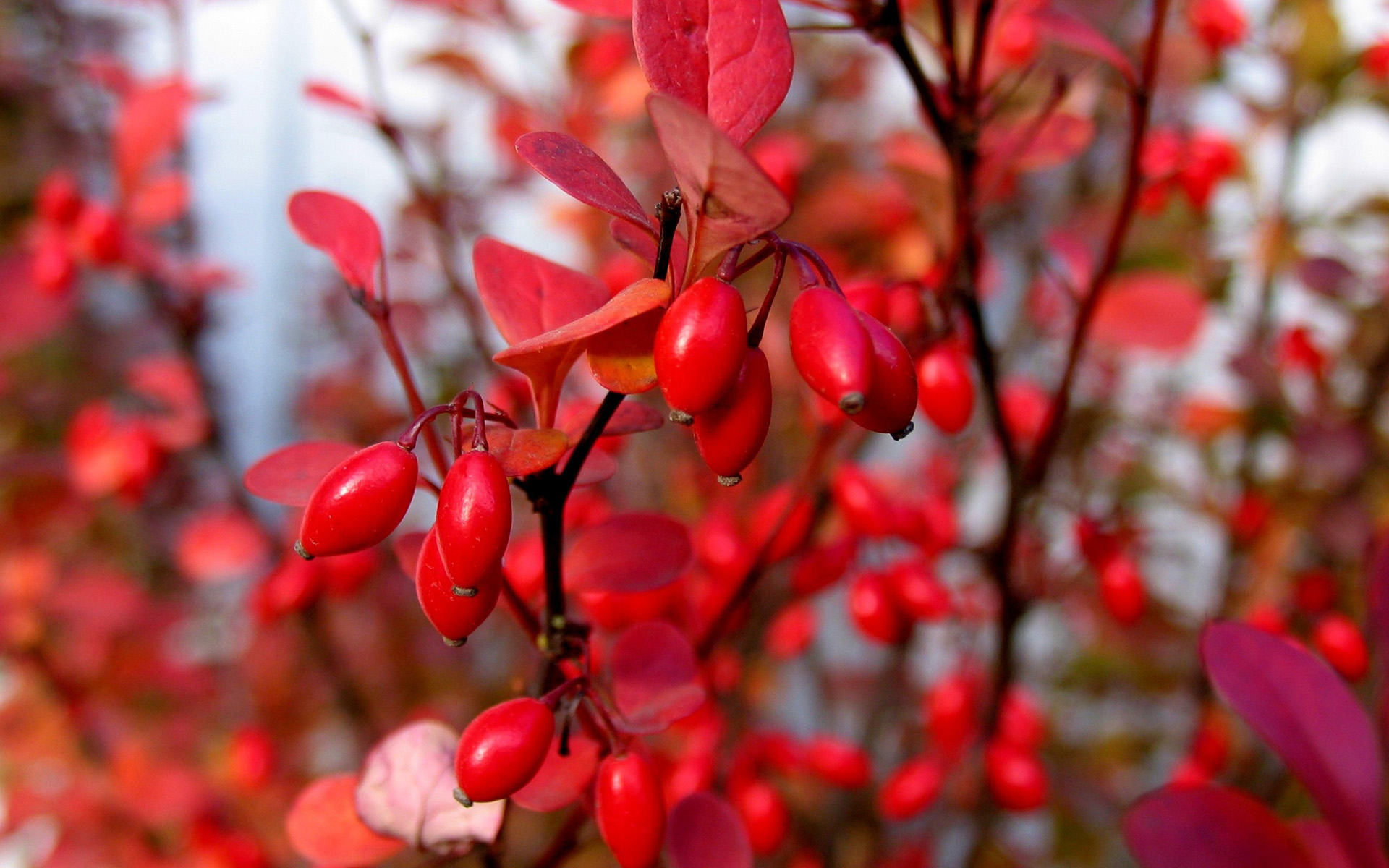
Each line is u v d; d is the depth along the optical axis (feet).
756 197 0.62
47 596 1.46
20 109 1.71
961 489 1.32
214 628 1.86
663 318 0.64
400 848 0.72
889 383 0.64
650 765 0.68
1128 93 0.81
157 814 1.28
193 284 1.31
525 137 0.66
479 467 0.64
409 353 1.56
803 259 0.65
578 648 0.71
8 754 1.46
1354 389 1.43
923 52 1.19
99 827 1.30
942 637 1.59
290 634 1.57
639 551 0.74
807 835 1.39
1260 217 1.42
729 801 0.94
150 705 1.61
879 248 1.44
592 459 0.72
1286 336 1.32
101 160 1.73
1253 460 1.40
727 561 0.91
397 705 1.56
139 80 1.47
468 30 1.55
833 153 1.68
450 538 0.64
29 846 1.50
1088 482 1.57
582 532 0.74
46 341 1.66
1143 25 1.30
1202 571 1.64
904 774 1.08
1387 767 0.75
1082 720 1.81
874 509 0.88
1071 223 1.16
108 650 1.49
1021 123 0.97
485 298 0.71
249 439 1.97
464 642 0.66
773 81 0.66
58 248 1.22
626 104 1.36
